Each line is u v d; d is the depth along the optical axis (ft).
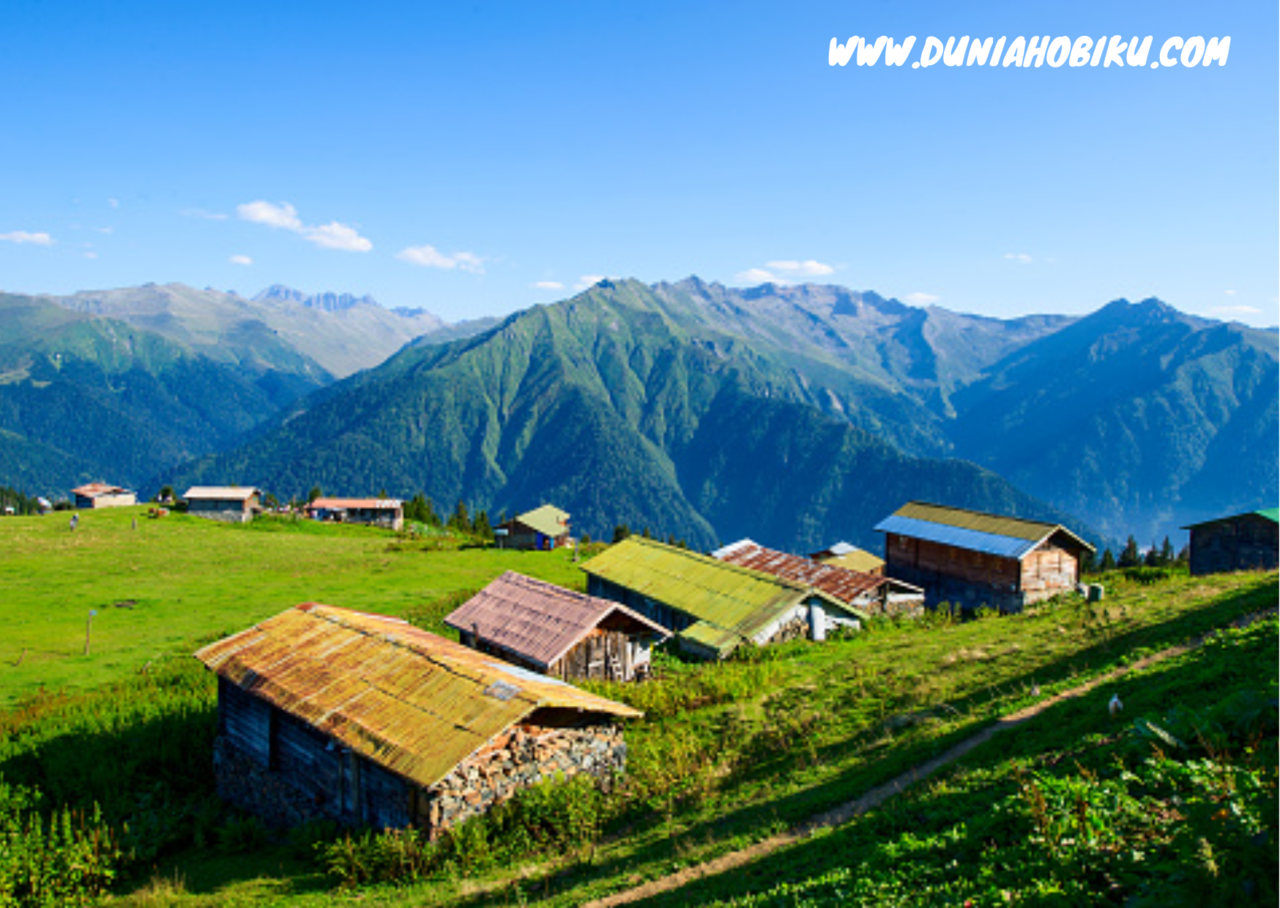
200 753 108.58
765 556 218.18
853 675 112.47
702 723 104.22
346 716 84.23
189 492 423.64
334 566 299.58
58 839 83.41
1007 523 199.41
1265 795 33.63
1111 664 83.56
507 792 80.18
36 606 218.59
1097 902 34.47
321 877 72.74
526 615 147.23
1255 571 160.56
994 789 53.16
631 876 59.11
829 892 44.39
